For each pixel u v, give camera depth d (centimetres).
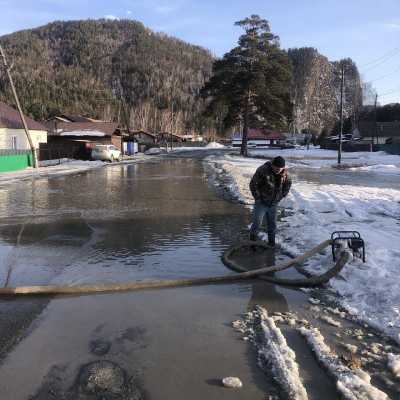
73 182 2098
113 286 581
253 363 394
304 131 14162
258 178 776
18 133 3881
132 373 378
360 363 393
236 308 522
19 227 994
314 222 1025
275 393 349
